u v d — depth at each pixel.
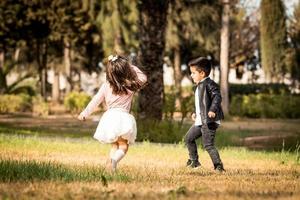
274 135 23.25
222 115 9.49
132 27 40.88
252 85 51.94
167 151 13.98
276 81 54.94
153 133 19.30
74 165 9.01
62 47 50.12
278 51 54.38
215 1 44.31
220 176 7.87
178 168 9.43
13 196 5.11
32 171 7.09
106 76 8.34
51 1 41.56
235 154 13.93
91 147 14.21
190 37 45.09
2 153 11.67
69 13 42.00
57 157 11.36
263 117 41.50
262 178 7.63
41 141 15.38
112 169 8.04
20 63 54.22
